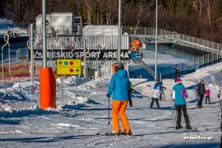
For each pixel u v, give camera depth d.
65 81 65.44
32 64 57.72
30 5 157.62
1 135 22.00
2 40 125.50
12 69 83.44
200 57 115.88
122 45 86.44
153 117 35.03
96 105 43.44
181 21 157.38
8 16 161.38
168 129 26.39
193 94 73.19
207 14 163.00
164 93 67.31
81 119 30.73
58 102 42.41
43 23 34.94
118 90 22.14
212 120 33.66
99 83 70.00
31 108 33.97
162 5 171.88
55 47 86.62
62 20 93.12
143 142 20.22
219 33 156.25
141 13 154.12
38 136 21.88
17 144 18.97
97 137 21.73
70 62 39.66
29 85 54.38
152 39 131.62
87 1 146.00
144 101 56.16
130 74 97.38
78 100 45.56
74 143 19.64
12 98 43.19
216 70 110.75
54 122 28.11
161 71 103.88
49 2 152.38
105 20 149.00
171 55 131.88
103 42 88.12
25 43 128.38
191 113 41.22
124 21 153.88
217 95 71.44
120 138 21.45
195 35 153.62
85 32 92.00
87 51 86.25
